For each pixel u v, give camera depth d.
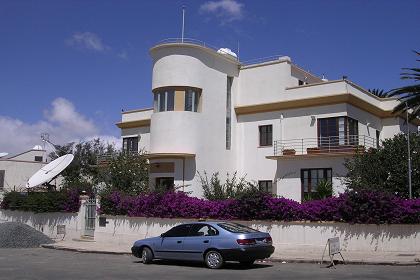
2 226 25.78
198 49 32.25
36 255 20.67
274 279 12.62
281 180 30.97
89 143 57.06
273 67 33.78
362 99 31.19
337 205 19.47
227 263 16.84
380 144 33.78
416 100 29.62
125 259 18.84
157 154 30.77
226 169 33.31
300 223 20.08
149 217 23.92
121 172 31.17
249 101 34.56
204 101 32.22
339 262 16.45
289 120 32.12
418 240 17.92
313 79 37.94
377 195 18.75
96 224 26.17
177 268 15.51
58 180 44.06
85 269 15.30
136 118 40.09
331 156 28.89
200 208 22.56
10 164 51.53
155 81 32.47
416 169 23.34
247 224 21.27
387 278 12.65
